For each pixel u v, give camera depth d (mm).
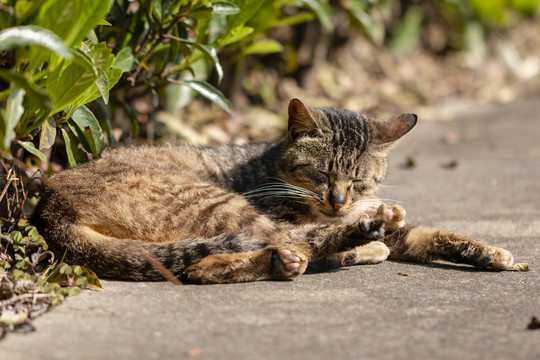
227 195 4859
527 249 5227
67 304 3607
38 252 4133
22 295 3570
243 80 11633
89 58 3797
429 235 4918
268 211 5410
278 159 5773
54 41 3371
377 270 4648
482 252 4660
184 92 8594
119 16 5738
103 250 4168
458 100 15688
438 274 4539
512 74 18297
